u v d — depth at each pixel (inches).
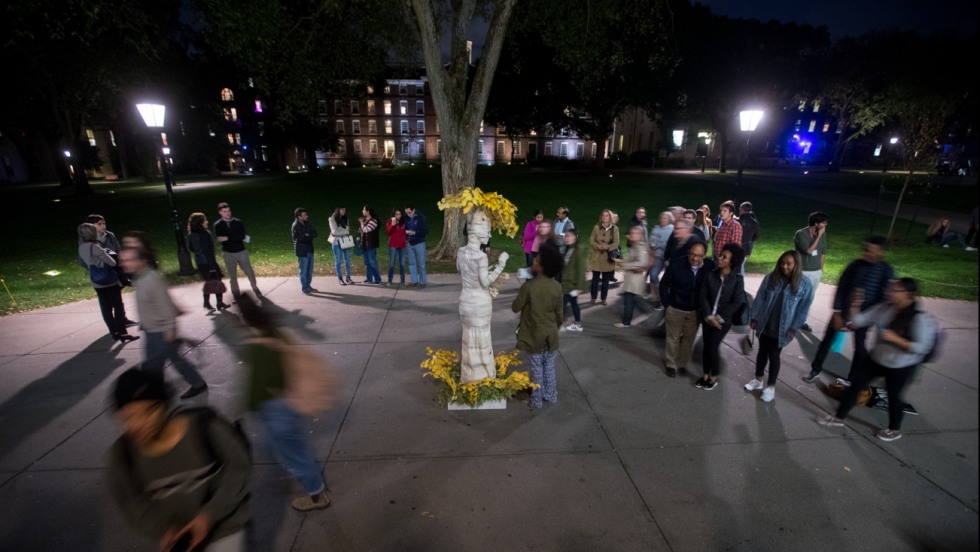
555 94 1632.6
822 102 1649.9
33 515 142.3
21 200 1105.4
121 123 1804.9
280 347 126.9
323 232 666.2
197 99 1680.6
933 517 139.7
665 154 2439.7
